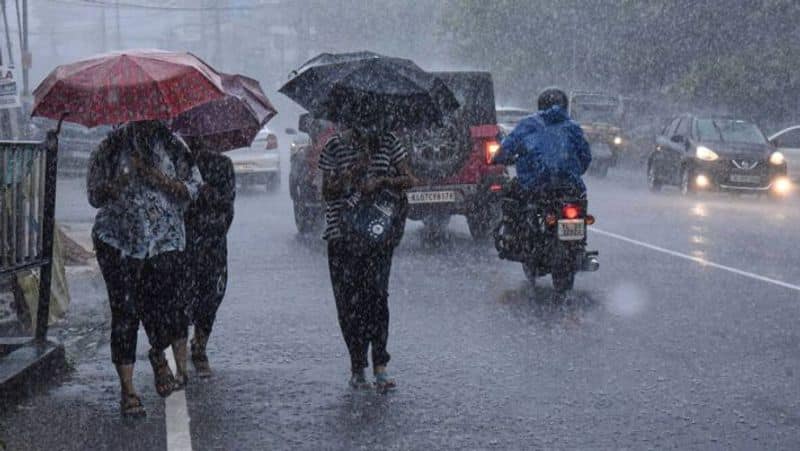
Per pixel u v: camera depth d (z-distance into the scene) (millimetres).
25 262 14133
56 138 14633
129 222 12805
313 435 12039
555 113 20953
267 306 20172
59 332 17891
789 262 25953
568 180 20969
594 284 22641
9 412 12969
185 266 13836
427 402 13430
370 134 13789
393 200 13883
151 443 11734
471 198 28375
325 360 15820
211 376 14836
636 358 15773
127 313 12820
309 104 14125
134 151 12773
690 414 12836
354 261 13836
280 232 32250
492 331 17781
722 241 30109
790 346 16578
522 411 12984
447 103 14695
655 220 35844
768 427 12320
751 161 46375
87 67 12469
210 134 14469
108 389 14125
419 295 21281
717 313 19312
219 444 11695
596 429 12234
